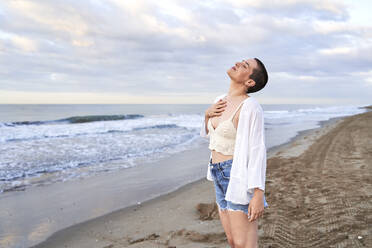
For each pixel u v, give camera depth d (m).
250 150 1.64
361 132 12.74
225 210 1.90
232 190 1.67
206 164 7.73
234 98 1.83
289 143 11.18
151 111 55.34
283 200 4.19
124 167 7.36
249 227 1.72
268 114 36.56
